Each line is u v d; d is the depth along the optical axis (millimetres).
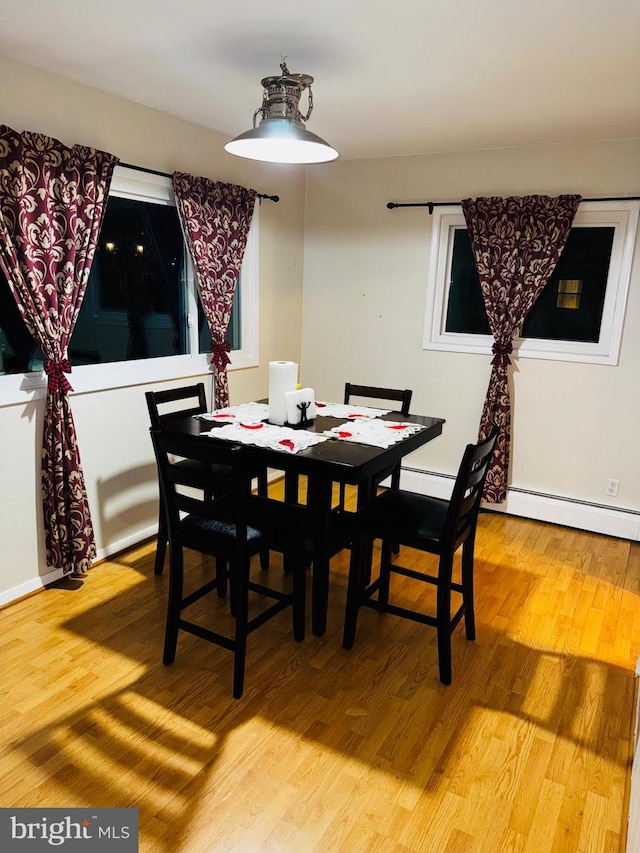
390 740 1964
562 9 1888
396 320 4219
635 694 2223
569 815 1703
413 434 2629
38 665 2275
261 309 4125
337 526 2756
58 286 2625
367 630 2609
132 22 2092
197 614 2674
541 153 3561
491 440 2252
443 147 3719
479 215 3678
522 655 2451
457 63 2371
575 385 3691
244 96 2904
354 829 1636
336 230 4320
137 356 3312
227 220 3527
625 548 3537
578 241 3633
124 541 3273
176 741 1923
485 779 1818
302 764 1851
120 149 2939
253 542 2154
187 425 2746
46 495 2719
